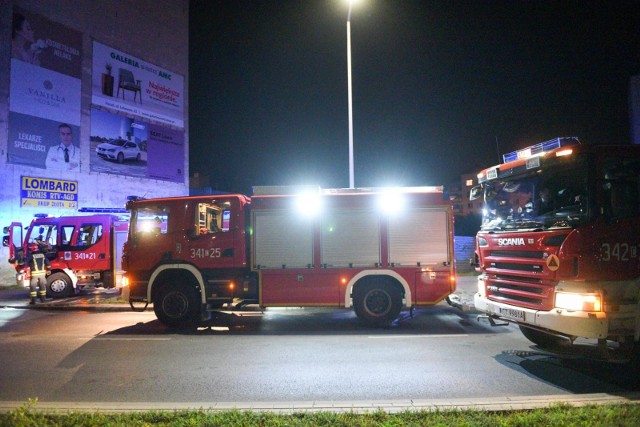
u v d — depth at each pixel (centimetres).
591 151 530
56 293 1368
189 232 905
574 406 425
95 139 2327
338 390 519
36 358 673
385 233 890
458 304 904
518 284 591
